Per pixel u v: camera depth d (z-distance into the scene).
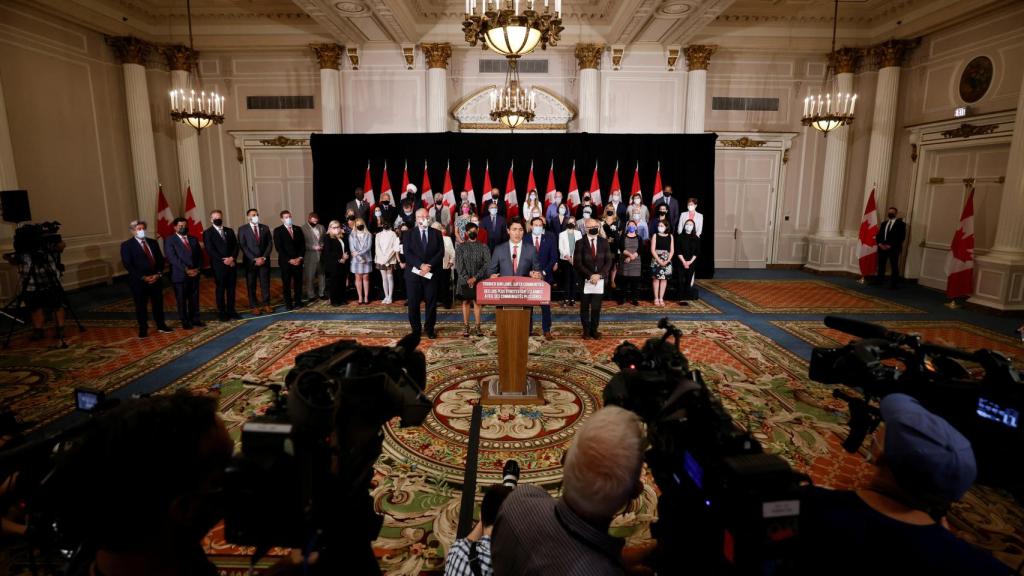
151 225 10.98
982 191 9.33
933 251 10.25
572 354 5.89
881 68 10.94
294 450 1.13
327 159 10.62
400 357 1.75
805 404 4.48
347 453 1.42
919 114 10.55
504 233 9.22
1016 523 2.94
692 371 1.69
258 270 8.33
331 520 1.26
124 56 10.46
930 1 9.81
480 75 11.51
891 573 1.21
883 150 10.98
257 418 1.26
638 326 7.11
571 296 8.57
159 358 5.71
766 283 10.56
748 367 5.43
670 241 8.44
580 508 1.11
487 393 4.61
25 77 8.66
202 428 0.95
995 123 8.92
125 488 0.87
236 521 1.18
